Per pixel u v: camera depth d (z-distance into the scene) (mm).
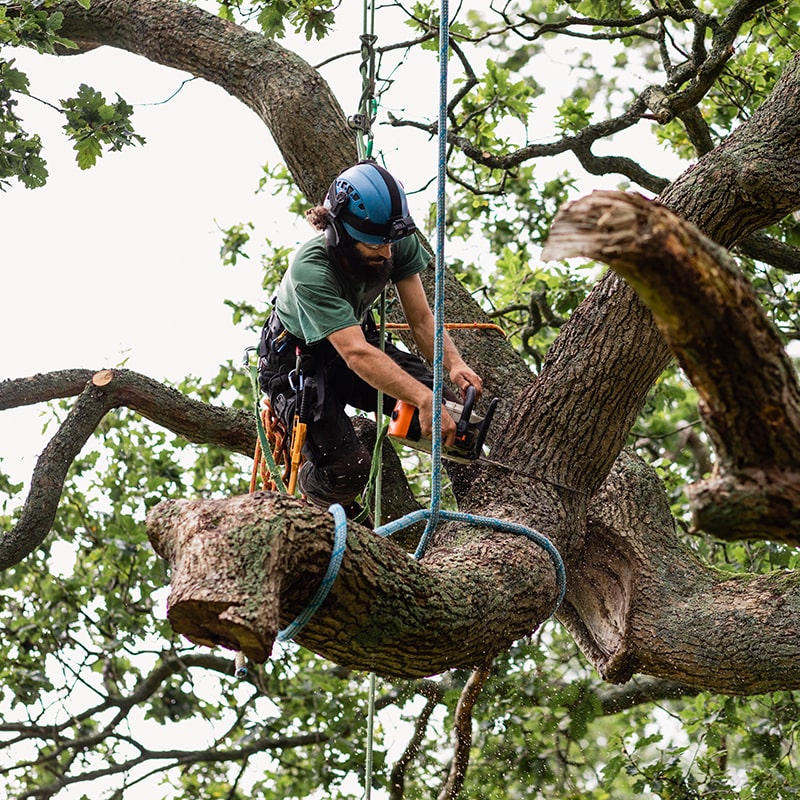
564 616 9664
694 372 4117
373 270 7539
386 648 6277
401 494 9695
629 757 12367
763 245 11789
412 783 14508
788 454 4184
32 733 15984
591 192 4047
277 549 5496
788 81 8352
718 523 4316
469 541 7383
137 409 10031
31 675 14961
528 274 15078
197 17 10719
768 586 8555
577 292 14234
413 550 9961
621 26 11672
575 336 8430
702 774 12898
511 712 11781
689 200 8203
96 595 15297
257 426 8125
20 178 10461
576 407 8273
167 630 15398
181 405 10016
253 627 5203
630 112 11453
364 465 7977
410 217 7434
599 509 9188
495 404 7219
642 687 13719
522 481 8219
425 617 6305
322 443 7891
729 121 14461
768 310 13977
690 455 17312
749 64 13758
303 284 7348
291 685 16453
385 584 6043
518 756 11695
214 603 5266
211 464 16625
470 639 6691
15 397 10133
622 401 8273
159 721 16266
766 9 12883
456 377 7785
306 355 7793
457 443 7145
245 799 16547
